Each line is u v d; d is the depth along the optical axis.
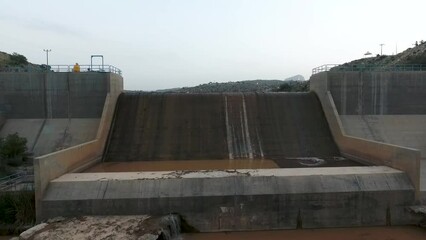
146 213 21.25
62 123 34.97
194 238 20.56
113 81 36.78
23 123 34.88
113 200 21.11
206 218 21.39
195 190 21.53
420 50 80.88
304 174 22.64
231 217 21.48
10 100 35.38
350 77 37.09
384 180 22.66
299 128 36.22
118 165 30.09
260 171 23.41
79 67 36.22
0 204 21.42
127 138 34.34
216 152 33.28
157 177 22.27
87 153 28.78
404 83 37.38
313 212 21.83
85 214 21.08
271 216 21.61
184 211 21.34
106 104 34.50
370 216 22.20
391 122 36.62
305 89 82.75
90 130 34.22
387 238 20.45
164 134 34.88
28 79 35.34
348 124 36.19
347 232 21.33
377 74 37.22
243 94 39.75
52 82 35.41
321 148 34.25
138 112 37.12
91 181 21.77
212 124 36.12
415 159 22.28
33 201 21.62
